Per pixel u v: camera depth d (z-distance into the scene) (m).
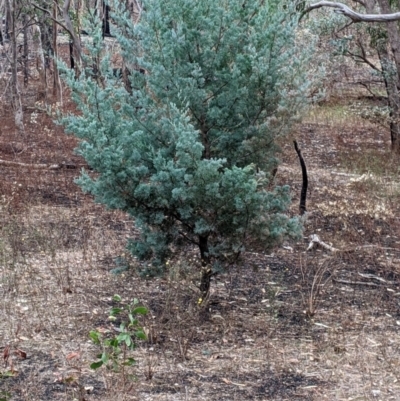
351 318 6.12
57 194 10.22
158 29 5.66
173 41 5.64
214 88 5.76
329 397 4.65
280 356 5.25
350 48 17.28
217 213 5.58
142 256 5.90
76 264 7.15
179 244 5.91
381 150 15.95
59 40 30.38
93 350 5.17
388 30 14.71
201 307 5.89
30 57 27.89
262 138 5.66
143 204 5.61
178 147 5.29
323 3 11.78
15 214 8.91
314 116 19.47
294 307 6.31
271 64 5.61
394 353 5.42
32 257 7.32
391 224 9.53
